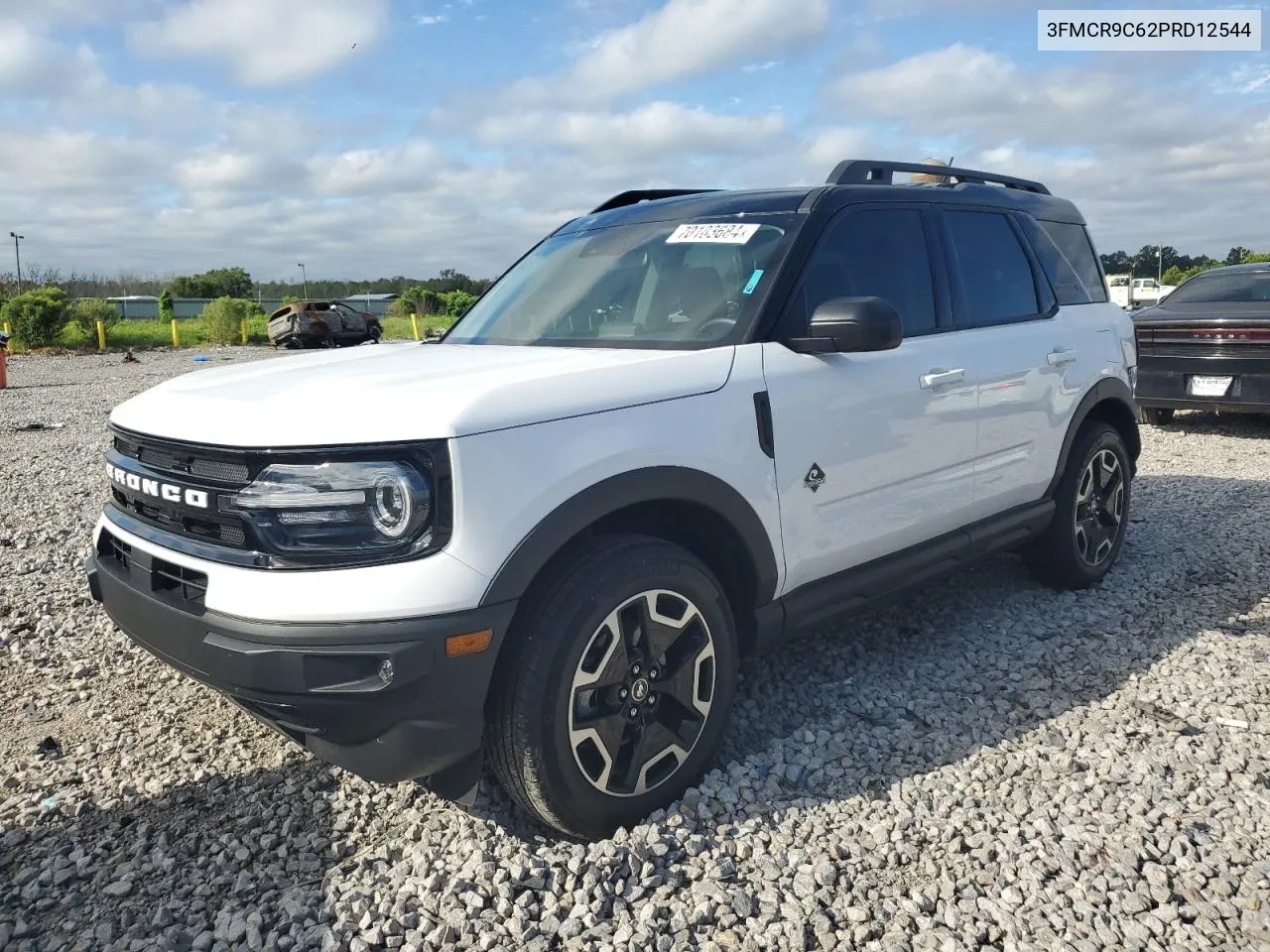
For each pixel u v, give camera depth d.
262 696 2.38
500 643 2.42
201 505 2.51
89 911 2.47
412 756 2.39
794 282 3.28
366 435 2.34
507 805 2.90
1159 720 3.37
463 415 2.38
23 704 3.67
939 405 3.65
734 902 2.42
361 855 2.67
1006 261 4.30
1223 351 8.73
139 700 3.70
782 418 3.06
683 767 2.86
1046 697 3.58
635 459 2.66
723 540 3.04
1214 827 2.71
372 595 2.30
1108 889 2.47
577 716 2.59
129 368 22.83
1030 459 4.22
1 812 2.94
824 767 3.09
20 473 8.38
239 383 2.94
